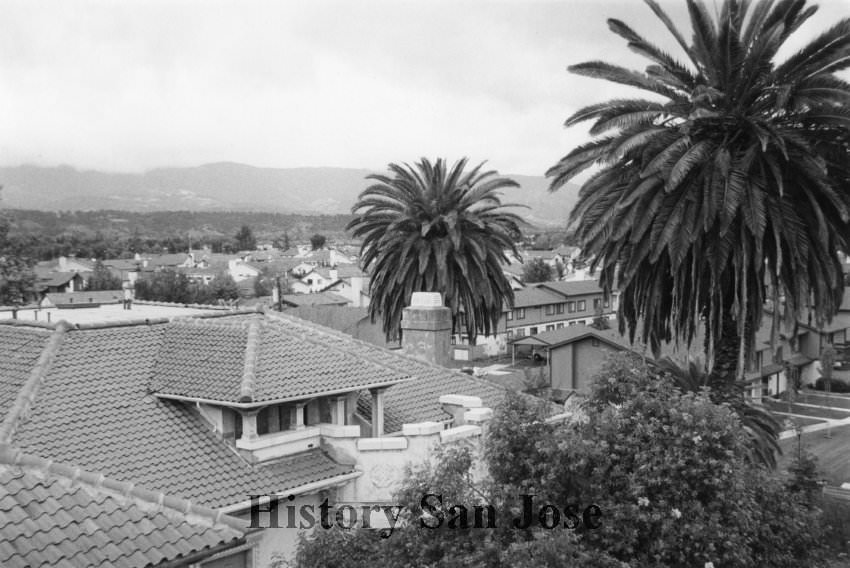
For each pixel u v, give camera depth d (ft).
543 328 288.71
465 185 132.26
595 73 75.10
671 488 40.42
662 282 74.84
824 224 64.95
